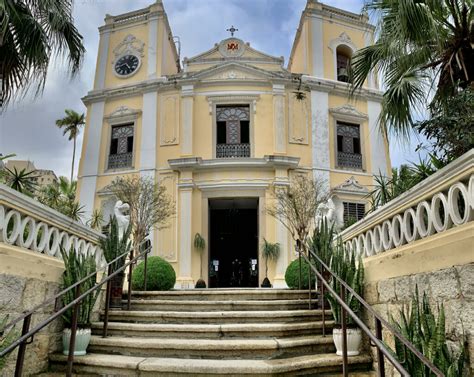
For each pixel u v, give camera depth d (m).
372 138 15.15
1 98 6.50
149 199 12.19
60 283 4.67
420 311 3.49
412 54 6.03
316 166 14.18
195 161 13.59
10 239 3.88
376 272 4.64
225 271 17.41
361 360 4.41
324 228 6.46
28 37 6.27
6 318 3.44
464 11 5.77
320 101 14.84
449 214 3.25
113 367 4.12
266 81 14.66
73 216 12.63
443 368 2.86
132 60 15.72
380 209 4.53
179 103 14.69
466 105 4.95
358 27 16.39
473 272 2.86
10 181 8.58
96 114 15.28
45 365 4.30
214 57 15.41
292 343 4.50
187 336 4.90
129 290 6.12
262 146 14.23
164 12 16.02
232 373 3.87
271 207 13.23
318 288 5.99
